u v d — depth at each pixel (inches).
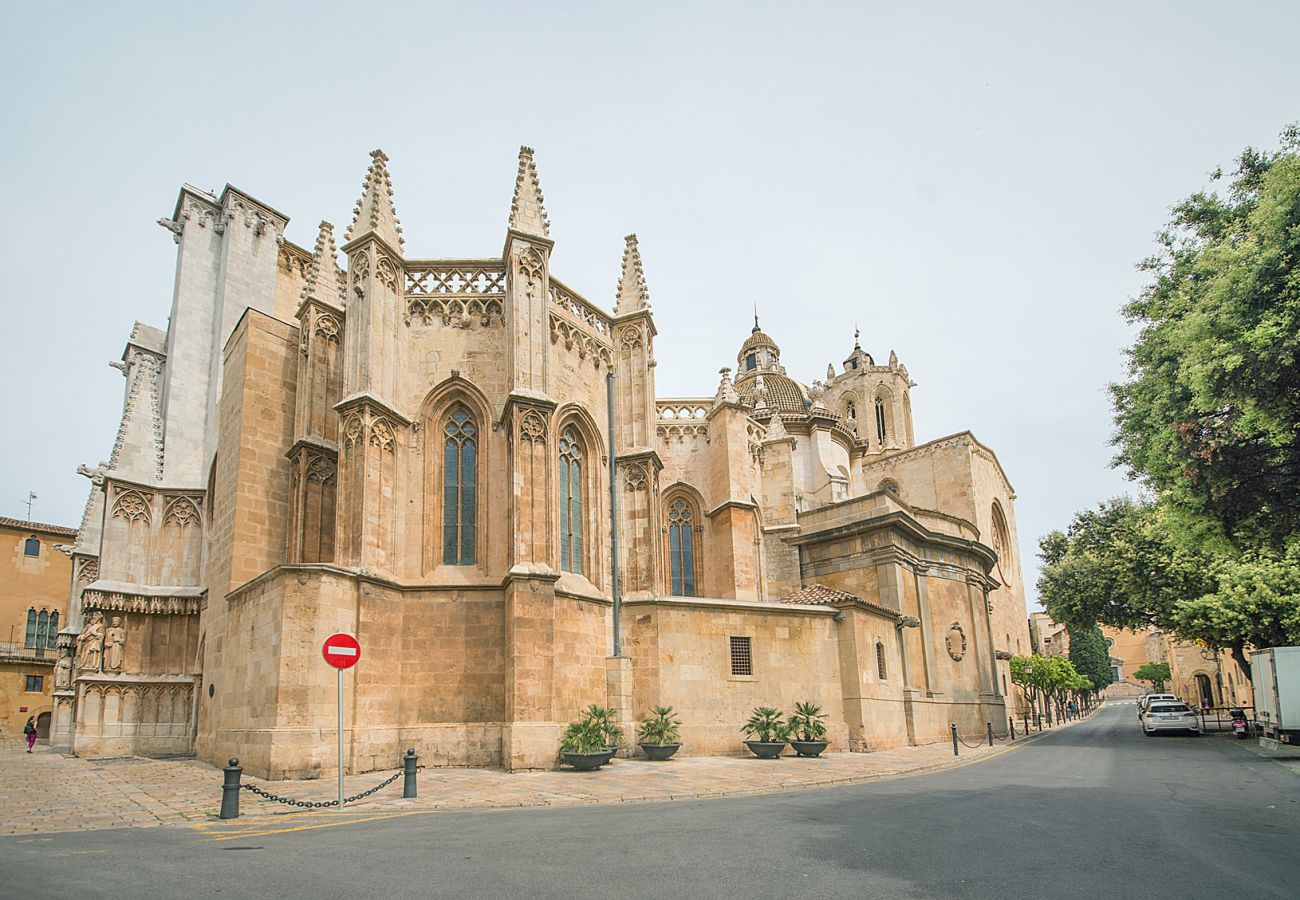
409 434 1071.6
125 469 1443.2
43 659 2728.8
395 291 1094.4
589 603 1085.8
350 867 400.8
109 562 1400.1
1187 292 837.8
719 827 525.7
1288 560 1669.5
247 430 1103.6
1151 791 753.0
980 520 2497.5
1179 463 818.8
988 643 1931.6
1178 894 350.3
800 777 875.4
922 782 856.9
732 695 1168.2
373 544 973.8
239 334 1179.3
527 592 968.9
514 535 997.8
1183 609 1785.2
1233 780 857.5
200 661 1360.7
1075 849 451.2
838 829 517.7
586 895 343.6
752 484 1707.7
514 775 873.5
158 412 1531.7
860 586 1619.1
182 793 749.3
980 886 362.3
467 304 1125.7
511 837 488.7
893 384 3437.5
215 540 1169.4
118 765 1107.9
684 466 1641.2
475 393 1098.7
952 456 2539.4
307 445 1116.5
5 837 511.2
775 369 2883.9
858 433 3380.9
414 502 1053.8
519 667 942.4
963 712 1742.1
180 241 1635.1
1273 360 642.2
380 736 923.4
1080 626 2107.5
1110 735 1923.0
